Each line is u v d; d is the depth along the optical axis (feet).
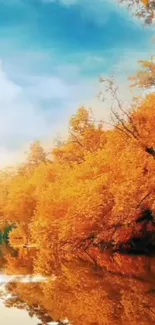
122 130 87.25
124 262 89.30
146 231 101.65
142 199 91.61
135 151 88.79
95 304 45.73
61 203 118.62
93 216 102.99
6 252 149.48
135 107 87.20
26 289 58.39
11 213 204.54
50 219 120.78
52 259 105.60
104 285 59.26
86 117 119.65
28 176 232.12
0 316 41.81
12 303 48.34
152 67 86.53
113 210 98.02
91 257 104.73
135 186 90.84
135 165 90.07
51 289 57.72
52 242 124.26
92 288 57.11
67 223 108.17
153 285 58.03
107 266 83.87
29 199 196.85
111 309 43.09
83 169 109.29
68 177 123.54
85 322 37.86
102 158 102.27
